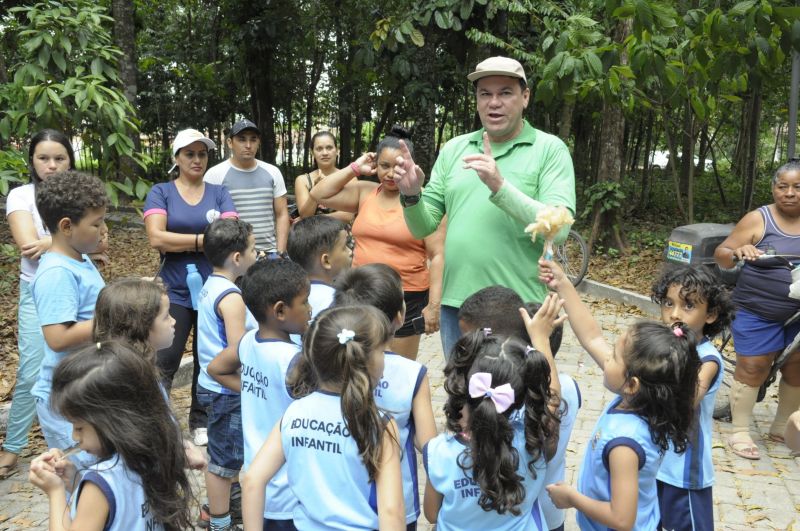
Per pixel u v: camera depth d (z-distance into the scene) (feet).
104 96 19.19
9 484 13.58
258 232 17.12
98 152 20.13
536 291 10.91
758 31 21.57
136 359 6.98
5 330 22.81
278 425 7.63
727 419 17.44
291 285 9.12
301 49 66.59
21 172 19.71
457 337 11.27
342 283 9.34
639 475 7.83
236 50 63.36
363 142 88.89
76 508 6.64
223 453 11.19
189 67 67.00
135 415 6.83
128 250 37.01
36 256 12.84
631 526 7.56
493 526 7.41
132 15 41.81
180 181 15.44
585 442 15.94
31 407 13.74
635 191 61.11
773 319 14.97
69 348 10.13
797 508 13.24
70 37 20.04
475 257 10.82
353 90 67.87
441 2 36.17
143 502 6.89
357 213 15.49
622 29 33.58
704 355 9.89
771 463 15.11
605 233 37.73
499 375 7.02
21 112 18.79
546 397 7.30
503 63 10.33
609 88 26.78
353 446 7.11
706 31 22.76
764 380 15.42
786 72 39.06
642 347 7.70
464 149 11.50
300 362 7.93
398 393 8.27
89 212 10.34
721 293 10.10
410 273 13.79
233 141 16.88
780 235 15.07
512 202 9.62
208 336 11.57
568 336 24.41
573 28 26.96
